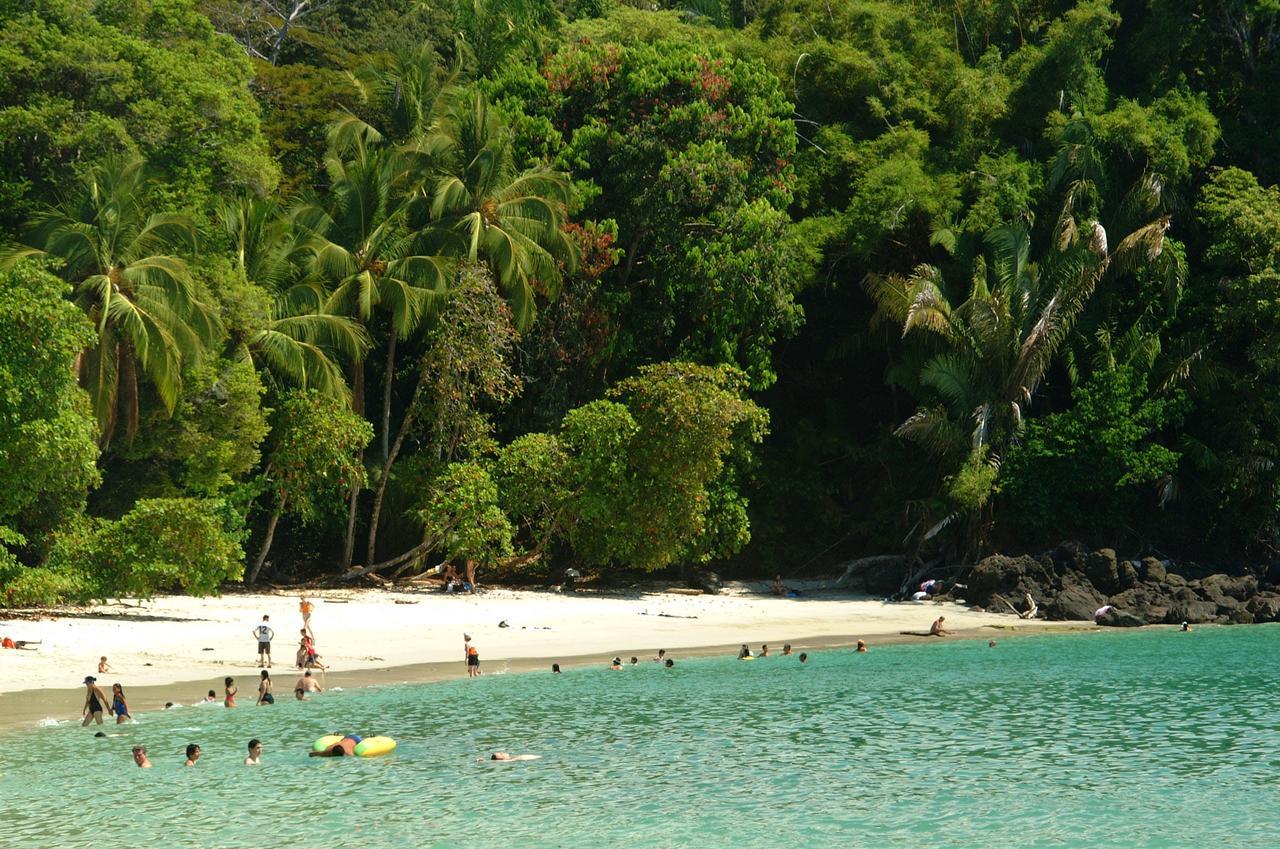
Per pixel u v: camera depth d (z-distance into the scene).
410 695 33.81
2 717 29.19
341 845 20.50
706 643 45.44
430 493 59.06
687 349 63.66
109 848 20.14
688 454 57.56
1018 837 21.17
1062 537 61.44
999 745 28.42
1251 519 62.12
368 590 57.44
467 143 59.66
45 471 40.53
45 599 41.00
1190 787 24.55
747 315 61.81
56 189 50.84
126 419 49.34
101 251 47.81
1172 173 63.88
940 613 56.06
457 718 31.03
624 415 58.03
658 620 51.78
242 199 57.41
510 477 58.78
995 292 62.44
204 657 37.72
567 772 25.58
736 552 62.12
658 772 25.64
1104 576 57.53
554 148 63.38
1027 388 61.97
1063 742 28.77
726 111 63.56
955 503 60.59
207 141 55.50
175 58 53.84
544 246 60.19
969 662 41.62
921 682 37.50
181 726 29.12
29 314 40.31
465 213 59.66
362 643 42.31
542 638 45.41
